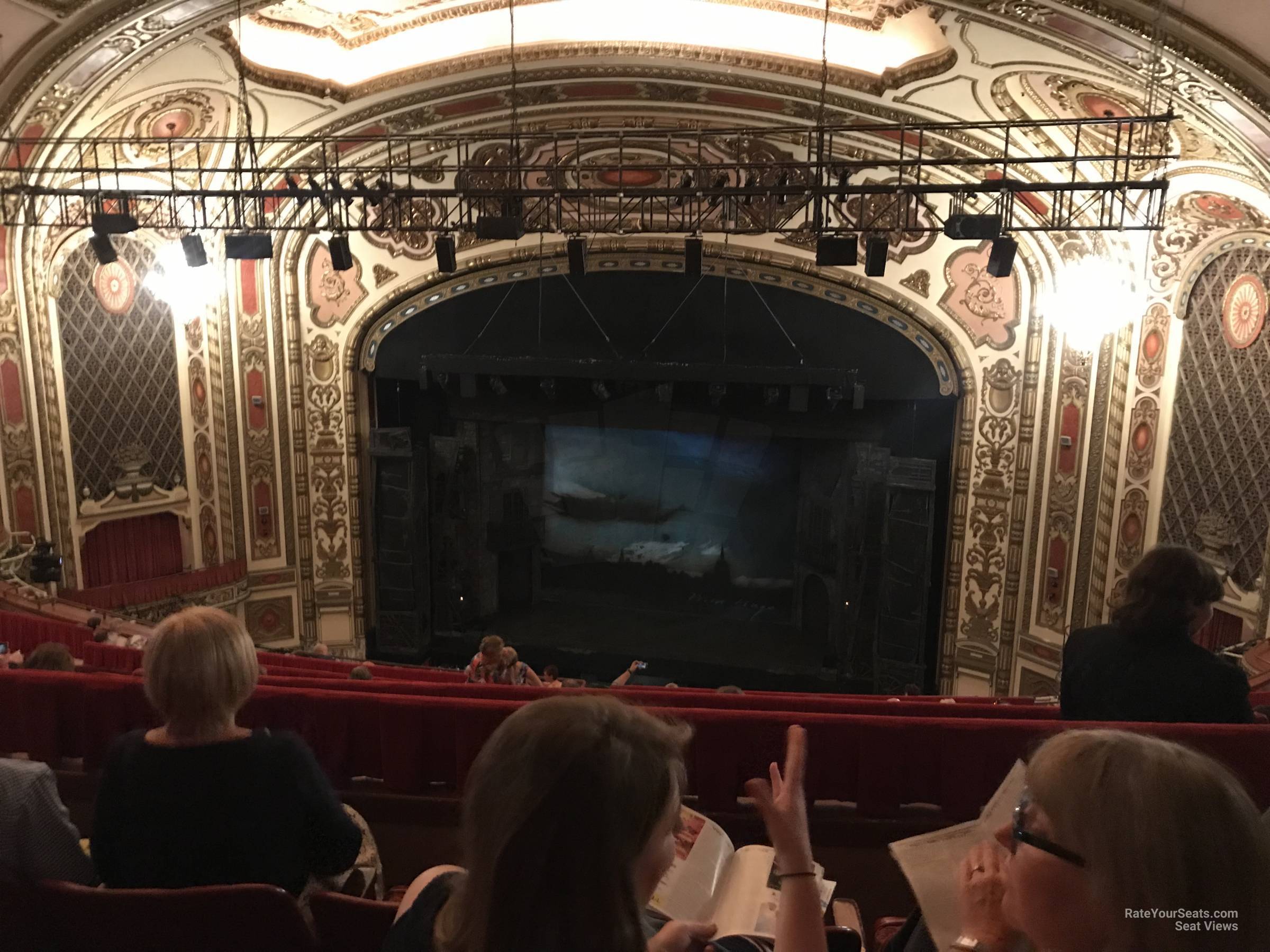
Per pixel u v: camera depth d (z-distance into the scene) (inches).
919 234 591.2
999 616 631.8
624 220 627.5
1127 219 515.8
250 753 91.0
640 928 45.9
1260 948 40.6
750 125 520.4
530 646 732.7
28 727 178.1
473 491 742.5
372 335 676.7
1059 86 408.8
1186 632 122.3
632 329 653.9
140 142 450.3
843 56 457.4
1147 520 546.6
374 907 84.4
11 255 536.4
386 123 520.1
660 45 453.4
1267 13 309.3
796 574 719.7
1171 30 331.3
